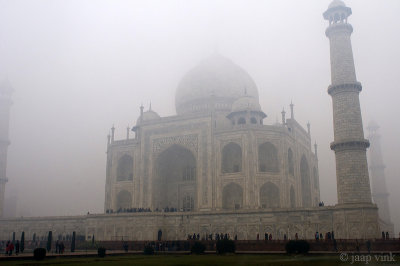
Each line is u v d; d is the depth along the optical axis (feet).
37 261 133.90
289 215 224.33
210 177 276.82
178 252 199.41
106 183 318.04
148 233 250.57
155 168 302.04
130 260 136.36
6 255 163.22
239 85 337.93
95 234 267.39
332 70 232.53
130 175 321.93
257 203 258.98
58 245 187.32
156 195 300.20
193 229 246.47
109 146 325.21
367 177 213.46
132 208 287.28
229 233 236.43
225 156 286.66
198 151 286.05
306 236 217.77
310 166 330.75
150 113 333.62
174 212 253.44
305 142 327.26
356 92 225.15
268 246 192.03
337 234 209.97
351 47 233.55
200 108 333.83
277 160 273.13
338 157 219.41
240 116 290.56
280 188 266.98
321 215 216.54
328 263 115.03
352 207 207.51
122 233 258.57
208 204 273.33
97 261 131.64
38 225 294.46
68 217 285.64
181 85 352.28
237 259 137.18
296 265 108.17
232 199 275.39
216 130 282.77
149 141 307.17
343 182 214.28
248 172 264.11
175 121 300.20
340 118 222.69
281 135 276.21
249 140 269.64
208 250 204.33
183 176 312.50
